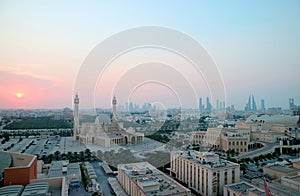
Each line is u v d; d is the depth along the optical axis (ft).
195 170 216.33
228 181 204.03
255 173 249.14
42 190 106.73
